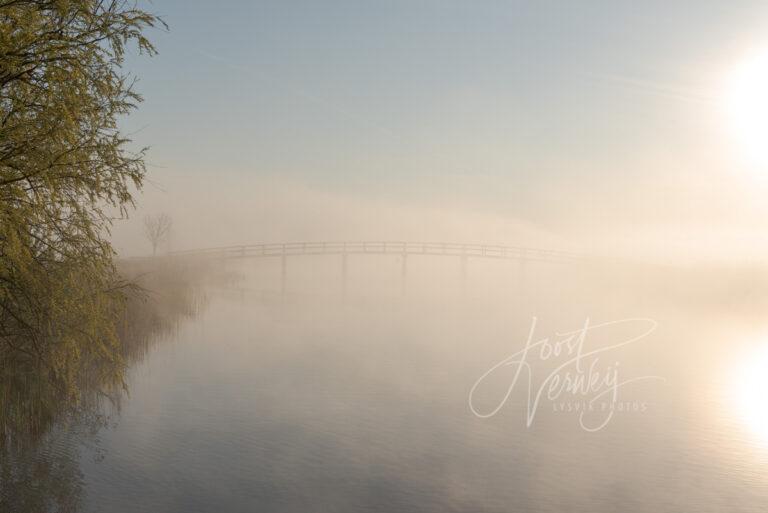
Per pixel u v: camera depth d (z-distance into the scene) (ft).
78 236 26.35
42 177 23.04
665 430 33.88
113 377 31.07
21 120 22.67
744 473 27.43
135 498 23.38
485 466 27.73
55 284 25.57
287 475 26.11
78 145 24.41
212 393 39.19
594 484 25.80
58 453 27.76
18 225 22.62
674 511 23.48
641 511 23.36
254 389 40.55
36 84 23.17
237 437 30.76
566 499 24.36
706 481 26.53
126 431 31.17
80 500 23.02
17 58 21.61
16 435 28.94
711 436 32.89
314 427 32.78
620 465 28.17
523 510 23.26
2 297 24.81
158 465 26.73
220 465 26.96
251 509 22.72
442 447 30.22
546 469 27.61
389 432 32.32
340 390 40.96
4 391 28.45
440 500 23.97
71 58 23.20
